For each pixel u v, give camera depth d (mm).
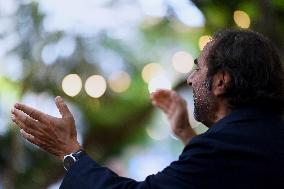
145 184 2324
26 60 5363
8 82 5512
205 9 4211
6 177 5336
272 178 2293
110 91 5809
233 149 2309
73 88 5496
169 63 6164
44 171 5426
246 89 2385
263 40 2432
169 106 3760
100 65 5648
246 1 4031
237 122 2383
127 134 5801
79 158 2455
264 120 2391
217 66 2420
